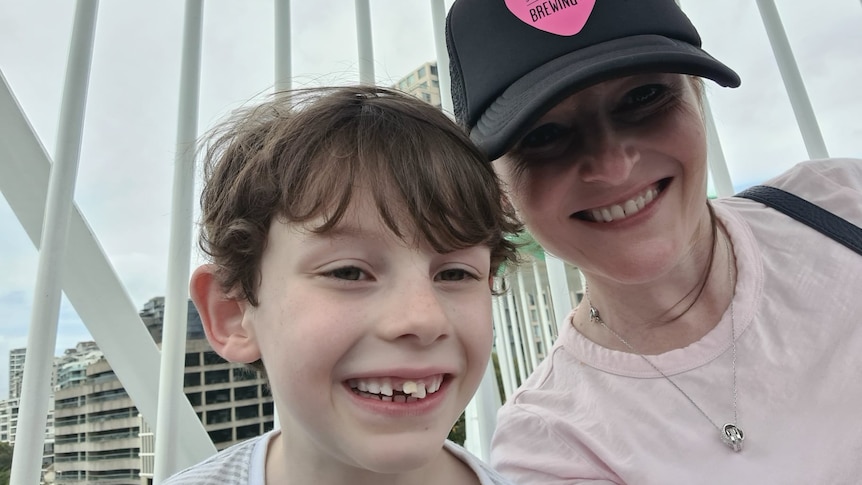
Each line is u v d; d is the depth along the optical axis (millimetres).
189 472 300
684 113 317
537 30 313
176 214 534
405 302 224
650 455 331
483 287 269
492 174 305
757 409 319
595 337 415
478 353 250
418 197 248
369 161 254
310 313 225
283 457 275
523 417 399
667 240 329
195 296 287
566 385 405
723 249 374
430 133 283
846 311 327
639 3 314
